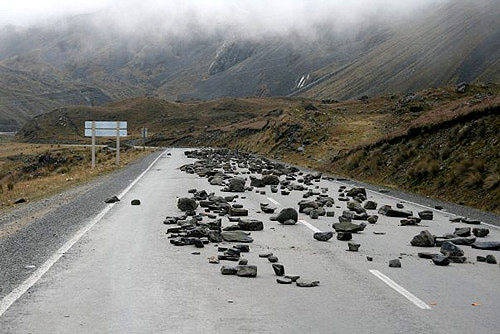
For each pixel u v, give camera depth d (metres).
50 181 27.84
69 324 5.73
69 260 8.77
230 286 7.34
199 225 11.74
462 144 22.73
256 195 19.47
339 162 33.12
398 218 14.29
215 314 6.11
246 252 9.70
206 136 111.44
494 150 20.12
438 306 6.50
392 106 69.81
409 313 6.21
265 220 13.56
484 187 17.92
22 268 8.16
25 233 11.17
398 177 24.58
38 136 191.88
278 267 7.98
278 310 6.28
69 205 16.09
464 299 6.81
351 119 59.25
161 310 6.24
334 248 10.11
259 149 57.09
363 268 8.49
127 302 6.55
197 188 21.94
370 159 29.56
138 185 23.20
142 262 8.74
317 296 6.89
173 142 120.50
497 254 9.81
